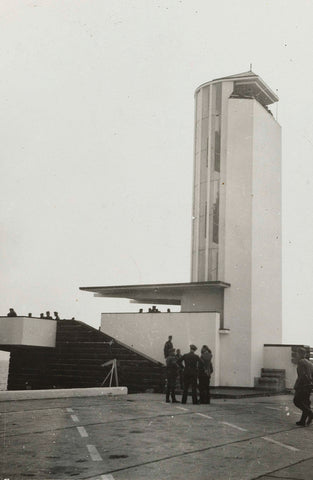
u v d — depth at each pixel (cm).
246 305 3020
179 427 1176
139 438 1003
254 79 3362
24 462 768
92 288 3350
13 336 2848
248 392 2548
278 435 1098
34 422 1186
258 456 853
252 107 3281
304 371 1291
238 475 713
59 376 2930
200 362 1855
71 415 1334
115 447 901
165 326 2991
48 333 2956
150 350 3006
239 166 3228
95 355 2848
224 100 3356
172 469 742
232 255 3116
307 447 952
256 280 3111
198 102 3522
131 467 748
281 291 3453
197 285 3020
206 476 704
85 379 2858
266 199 3341
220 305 3122
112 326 3142
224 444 962
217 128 3359
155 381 2606
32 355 3044
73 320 2967
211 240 3247
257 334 3052
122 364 2727
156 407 1628
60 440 955
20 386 3039
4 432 1038
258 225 3206
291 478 700
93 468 736
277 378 2936
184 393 1834
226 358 2941
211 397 2305
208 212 3291
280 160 3600
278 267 3438
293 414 1555
